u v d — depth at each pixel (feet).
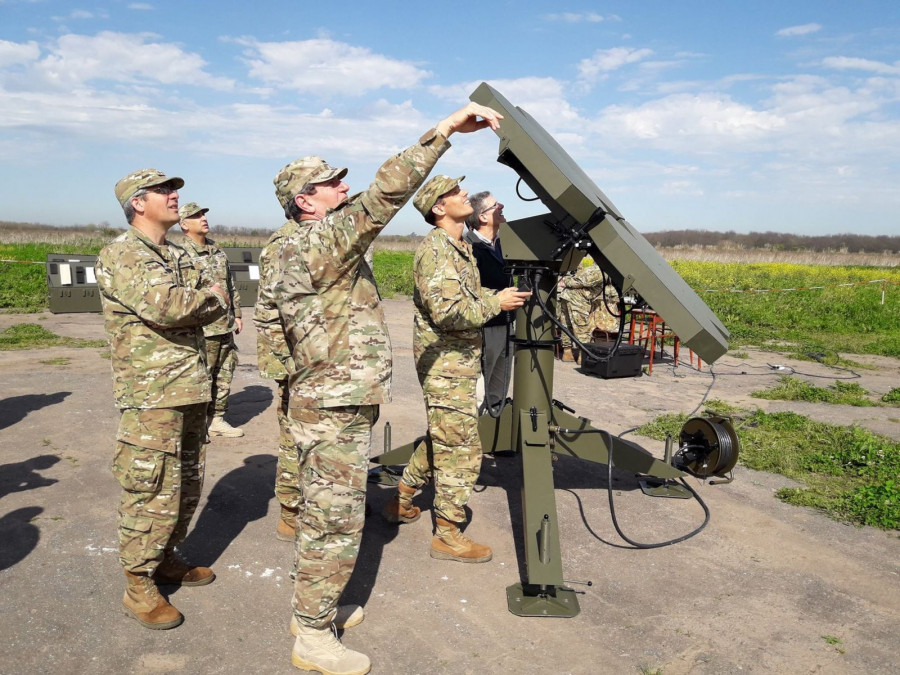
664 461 16.76
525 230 11.98
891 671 9.26
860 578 12.00
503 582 11.55
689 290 13.24
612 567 12.25
